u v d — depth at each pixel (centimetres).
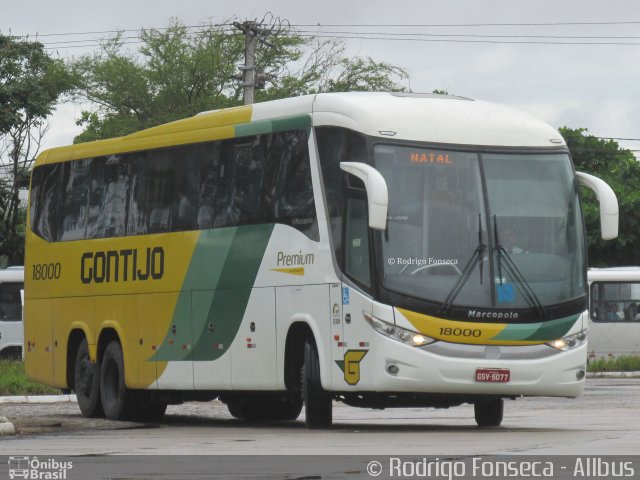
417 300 3634
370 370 3638
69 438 3697
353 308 3688
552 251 3800
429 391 3628
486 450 2903
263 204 4088
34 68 12600
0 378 7019
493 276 3706
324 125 3853
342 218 3744
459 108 3875
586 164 14212
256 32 11188
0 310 10738
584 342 3803
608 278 9906
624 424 4069
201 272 4344
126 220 4750
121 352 4766
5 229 13638
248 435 3703
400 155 3725
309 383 3875
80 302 4972
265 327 4050
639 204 12425
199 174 4409
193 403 6347
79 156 5066
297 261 3912
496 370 3653
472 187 3769
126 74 15550
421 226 3691
